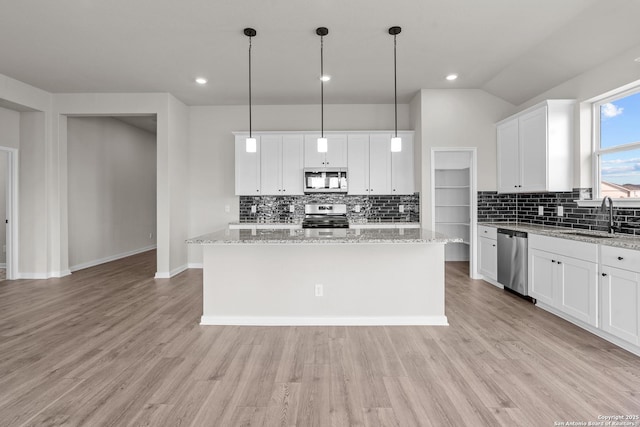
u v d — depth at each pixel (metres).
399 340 2.82
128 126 7.18
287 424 1.77
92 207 6.09
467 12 2.98
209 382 2.18
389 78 4.57
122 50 3.67
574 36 3.29
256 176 5.51
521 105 4.82
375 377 2.23
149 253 7.52
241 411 1.88
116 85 4.73
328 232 3.39
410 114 5.63
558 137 3.85
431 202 5.06
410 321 3.16
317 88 4.95
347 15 3.02
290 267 3.19
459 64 4.10
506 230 4.15
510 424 1.75
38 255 5.05
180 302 3.89
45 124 4.99
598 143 3.68
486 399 1.98
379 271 3.18
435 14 3.01
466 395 2.02
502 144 4.83
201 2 2.81
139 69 4.20
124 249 7.05
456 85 4.86
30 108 4.77
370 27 3.22
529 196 4.73
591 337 2.85
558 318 3.32
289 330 3.05
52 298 4.04
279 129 5.78
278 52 3.75
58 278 5.06
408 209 5.64
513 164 4.56
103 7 2.86
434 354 2.56
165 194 5.10
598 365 2.37
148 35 3.35
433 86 4.89
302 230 3.71
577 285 3.01
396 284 3.18
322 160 5.47
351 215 5.73
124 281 4.88
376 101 5.60
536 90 4.36
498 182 4.95
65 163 5.22
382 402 1.96
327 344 2.75
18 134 4.99
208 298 3.21
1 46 3.56
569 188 3.87
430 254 3.18
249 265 3.19
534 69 4.02
